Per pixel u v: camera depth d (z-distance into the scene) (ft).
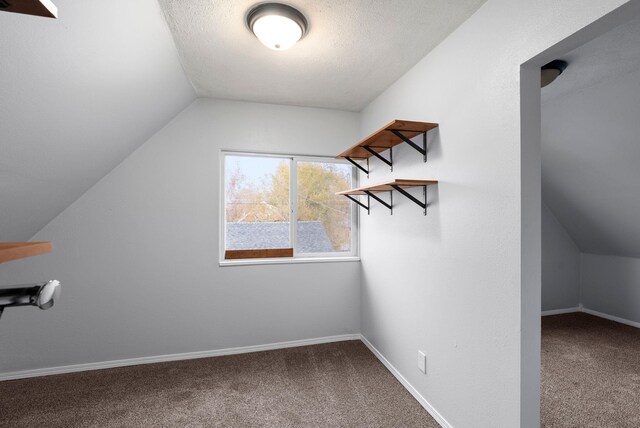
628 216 10.54
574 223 12.67
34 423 6.05
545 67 5.95
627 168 9.03
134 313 8.43
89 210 8.07
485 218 4.90
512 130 4.42
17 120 4.26
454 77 5.65
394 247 7.89
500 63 4.64
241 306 9.23
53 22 3.54
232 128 9.12
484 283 4.92
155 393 7.08
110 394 7.02
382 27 5.60
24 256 2.58
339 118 10.01
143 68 5.80
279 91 8.50
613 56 6.02
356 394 7.07
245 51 6.43
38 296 3.19
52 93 4.39
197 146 8.86
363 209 9.87
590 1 3.42
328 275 9.94
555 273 13.35
